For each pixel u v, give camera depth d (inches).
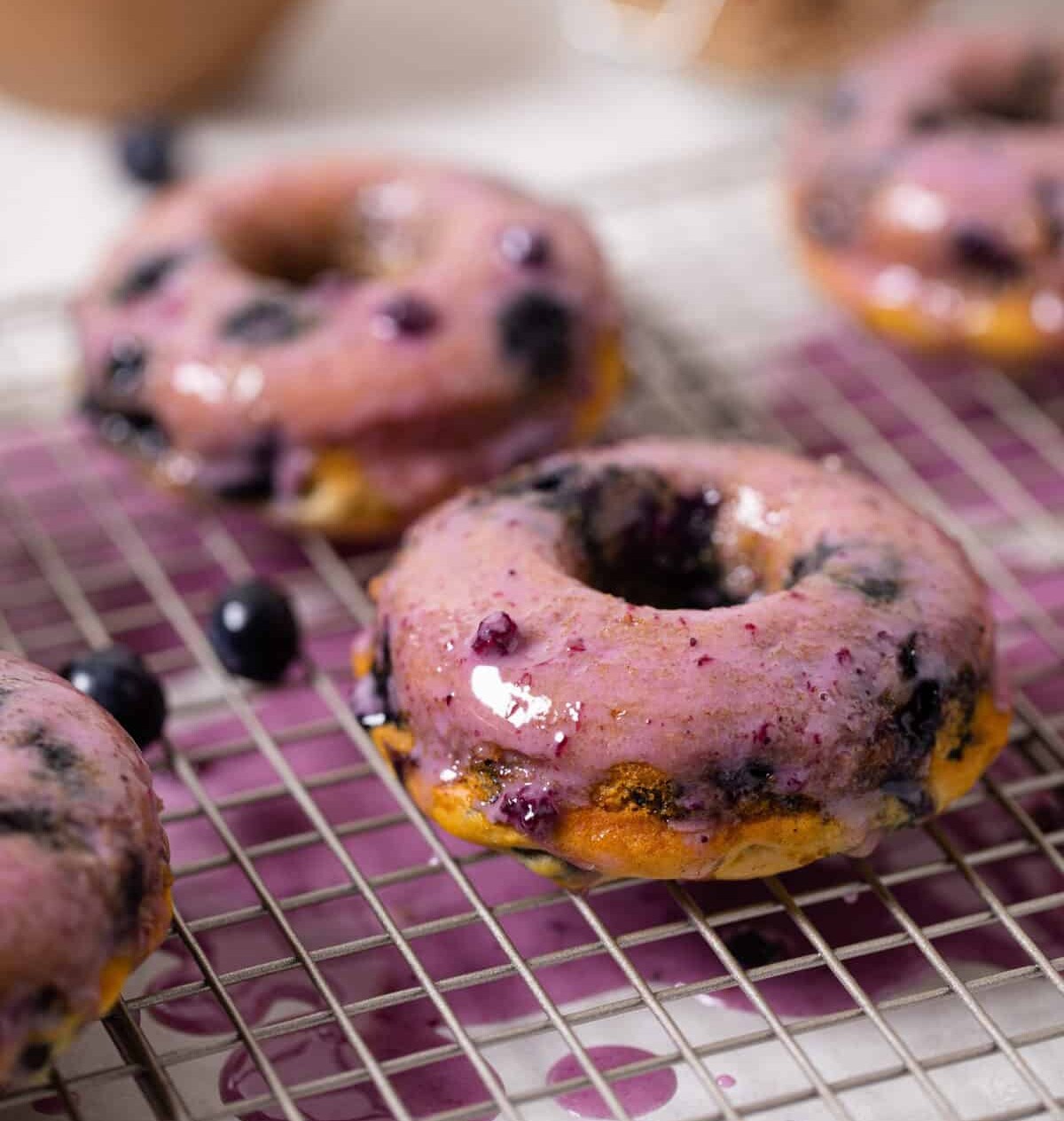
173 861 18.4
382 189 21.8
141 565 20.3
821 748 17.3
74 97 25.2
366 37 26.8
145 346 20.6
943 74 22.8
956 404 22.1
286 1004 17.7
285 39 26.3
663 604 18.8
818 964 17.3
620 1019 17.6
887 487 21.2
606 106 25.9
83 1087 17.1
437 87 26.2
